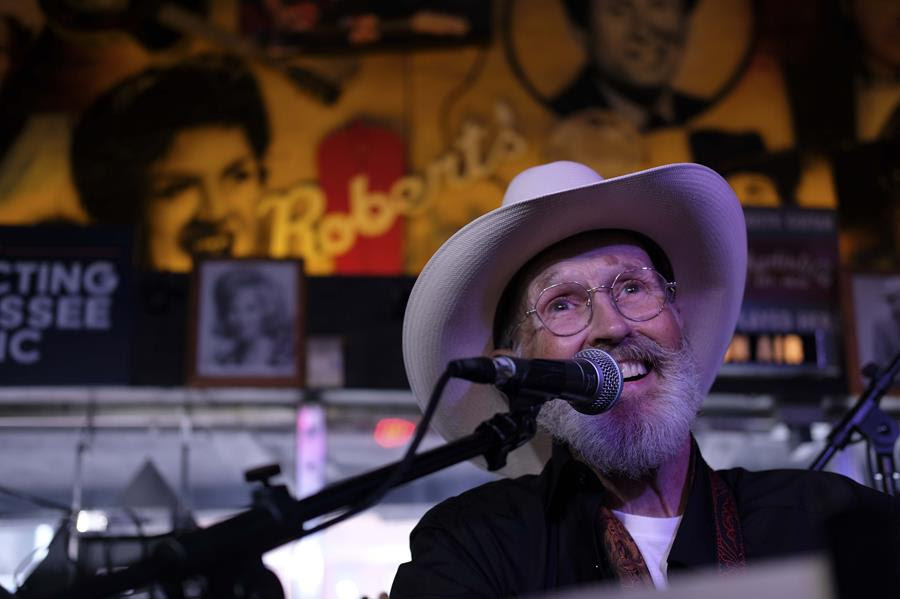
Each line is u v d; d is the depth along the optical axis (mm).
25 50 7742
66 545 5055
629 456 1995
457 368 1454
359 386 5883
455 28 7973
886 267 7062
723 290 2438
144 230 7508
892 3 8109
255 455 6707
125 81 7754
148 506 5445
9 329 5684
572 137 7902
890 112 7941
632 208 2211
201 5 7883
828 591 662
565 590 2018
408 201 7684
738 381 5906
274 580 1338
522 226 2188
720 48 8078
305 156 7715
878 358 5934
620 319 2115
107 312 5754
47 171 7566
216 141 7691
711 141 7941
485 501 2197
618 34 8070
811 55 8070
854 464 4422
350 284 6055
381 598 2293
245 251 7512
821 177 7785
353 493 1424
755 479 2152
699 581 686
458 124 7863
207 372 5746
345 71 7883
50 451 6438
